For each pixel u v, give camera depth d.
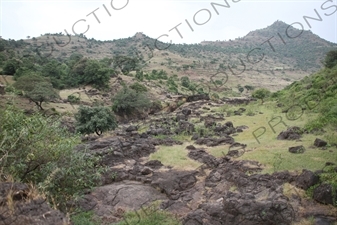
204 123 27.48
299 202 9.55
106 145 17.67
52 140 8.09
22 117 7.86
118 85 61.28
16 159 7.18
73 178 7.84
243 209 8.09
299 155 14.06
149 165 14.70
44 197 5.91
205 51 140.50
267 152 15.13
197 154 16.05
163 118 38.44
